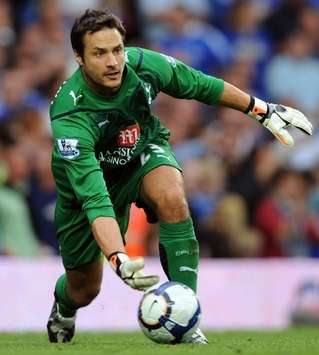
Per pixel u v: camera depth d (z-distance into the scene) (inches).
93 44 725.9
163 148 802.8
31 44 1911.9
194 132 1883.6
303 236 1839.3
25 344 850.1
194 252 786.2
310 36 2097.7
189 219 784.3
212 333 1134.4
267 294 1453.0
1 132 1753.2
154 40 2021.4
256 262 1480.1
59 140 733.3
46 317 1379.2
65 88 753.0
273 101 2046.0
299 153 1919.3
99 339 964.6
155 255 1616.6
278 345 780.6
